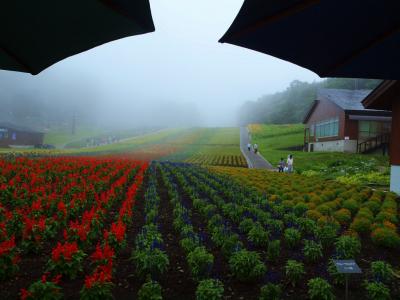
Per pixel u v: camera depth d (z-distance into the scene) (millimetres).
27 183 15836
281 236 9781
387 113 42156
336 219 11461
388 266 6629
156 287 5488
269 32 3213
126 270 7031
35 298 5047
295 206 12438
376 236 9133
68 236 7727
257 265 6492
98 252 6348
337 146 44969
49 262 6336
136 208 13188
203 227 10656
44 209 10734
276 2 2914
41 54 3436
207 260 6492
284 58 3674
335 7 3000
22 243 7473
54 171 18625
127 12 2875
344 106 43781
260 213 11023
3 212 10320
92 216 8828
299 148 58219
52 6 2805
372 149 41719
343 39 3436
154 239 7824
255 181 21125
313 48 3539
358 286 6668
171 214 12344
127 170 22188
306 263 7758
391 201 14578
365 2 2992
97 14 2863
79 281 6348
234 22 3070
